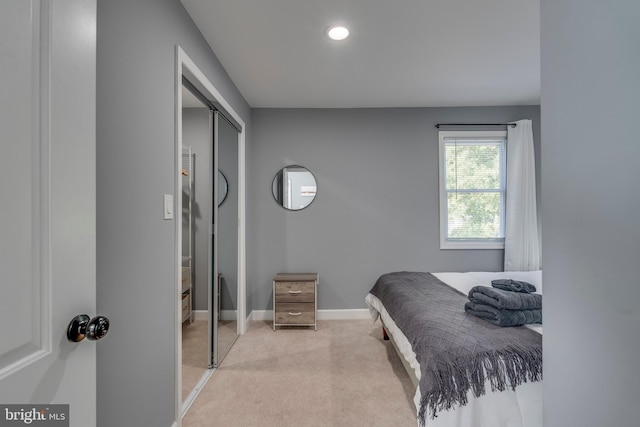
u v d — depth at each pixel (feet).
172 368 5.23
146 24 4.51
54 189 2.08
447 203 11.77
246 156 10.79
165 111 5.05
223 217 8.81
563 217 2.82
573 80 2.67
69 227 2.21
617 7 2.23
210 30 6.61
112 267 3.75
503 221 11.69
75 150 2.27
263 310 11.57
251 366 7.91
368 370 7.66
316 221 11.66
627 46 2.16
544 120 3.05
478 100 11.05
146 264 4.48
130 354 4.09
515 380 4.27
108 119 3.68
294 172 11.65
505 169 11.67
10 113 1.82
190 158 11.54
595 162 2.45
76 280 2.27
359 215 11.69
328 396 6.57
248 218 11.04
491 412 4.20
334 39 7.07
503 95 10.59
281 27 6.57
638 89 2.09
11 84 1.82
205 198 11.79
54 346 2.08
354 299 11.66
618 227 2.25
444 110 11.66
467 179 11.74
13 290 1.83
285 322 10.37
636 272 2.12
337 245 11.67
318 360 8.21
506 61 8.21
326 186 11.68
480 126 11.63
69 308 2.20
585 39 2.53
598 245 2.43
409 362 5.52
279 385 7.00
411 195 11.69
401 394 6.64
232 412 6.06
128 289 4.05
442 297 6.92
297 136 11.65
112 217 3.75
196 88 6.96
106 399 3.65
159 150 4.85
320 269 11.66
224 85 8.39
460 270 11.66
